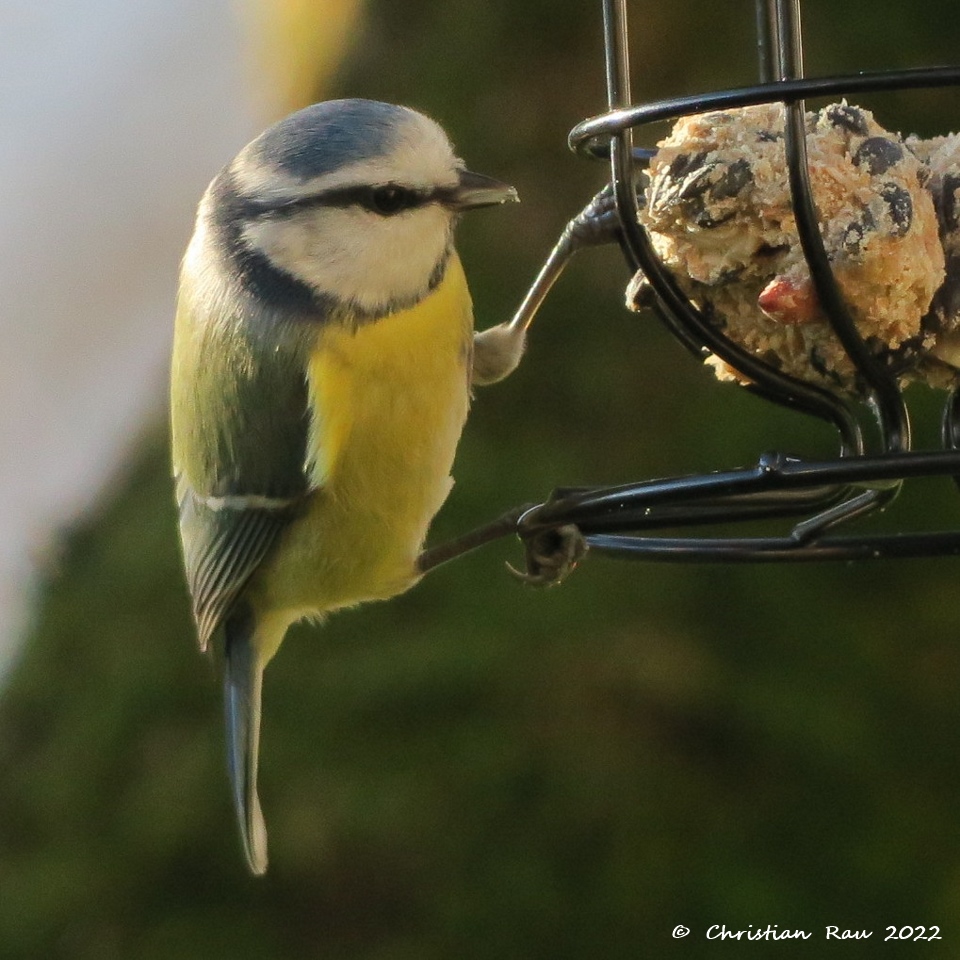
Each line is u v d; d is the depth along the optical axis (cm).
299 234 720
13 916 1038
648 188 660
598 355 1120
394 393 733
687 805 981
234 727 841
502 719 1012
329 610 840
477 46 1222
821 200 617
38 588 1205
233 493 784
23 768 1107
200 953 1001
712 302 656
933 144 659
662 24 1166
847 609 1035
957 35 1145
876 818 970
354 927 989
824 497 700
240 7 1634
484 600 1048
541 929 960
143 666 1107
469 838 982
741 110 641
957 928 930
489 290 1143
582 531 702
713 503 699
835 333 618
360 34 1281
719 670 1012
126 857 1043
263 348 741
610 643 1021
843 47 1141
